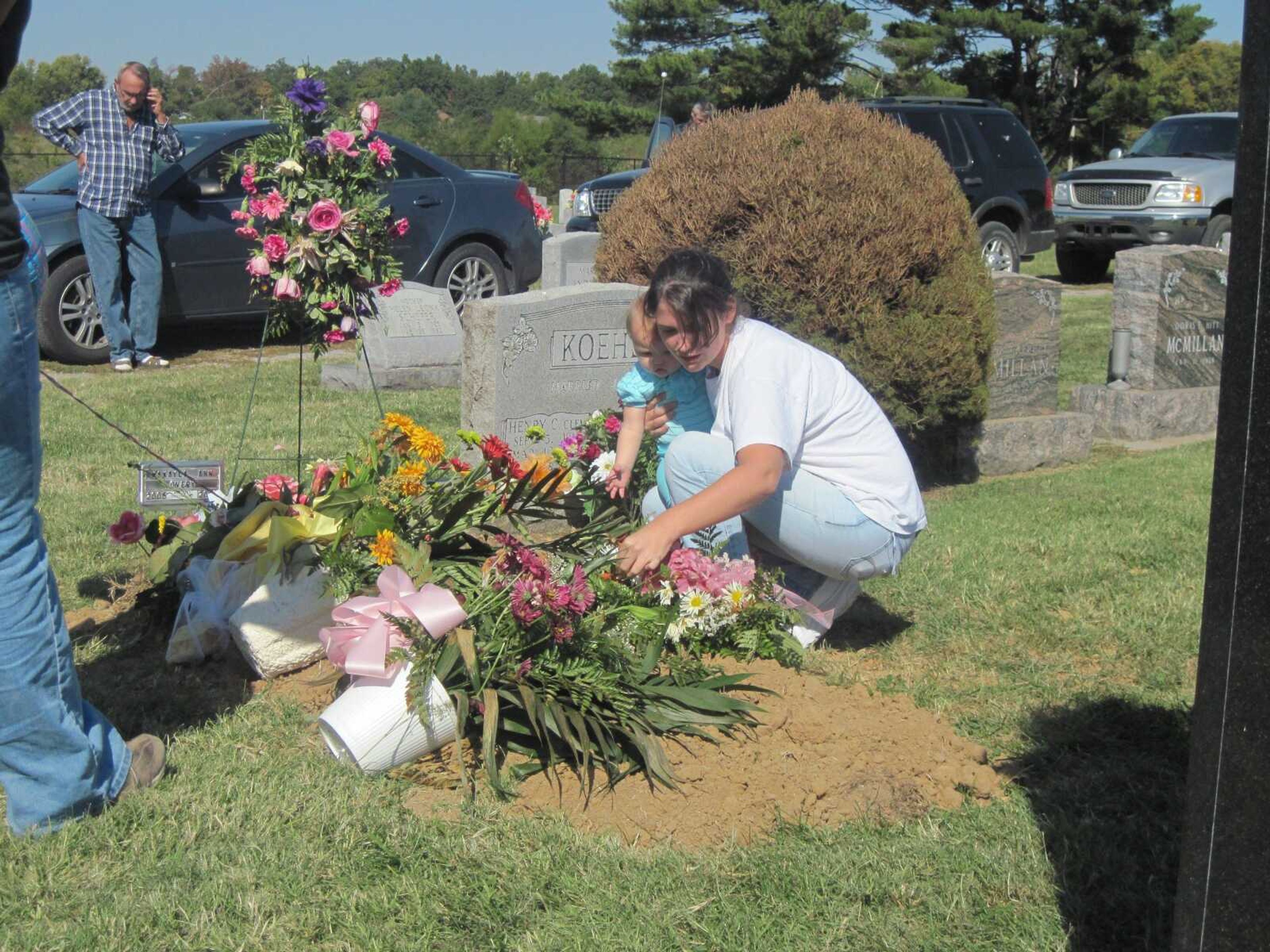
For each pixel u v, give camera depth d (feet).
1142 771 10.78
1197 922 6.34
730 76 123.44
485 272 38.65
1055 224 54.29
